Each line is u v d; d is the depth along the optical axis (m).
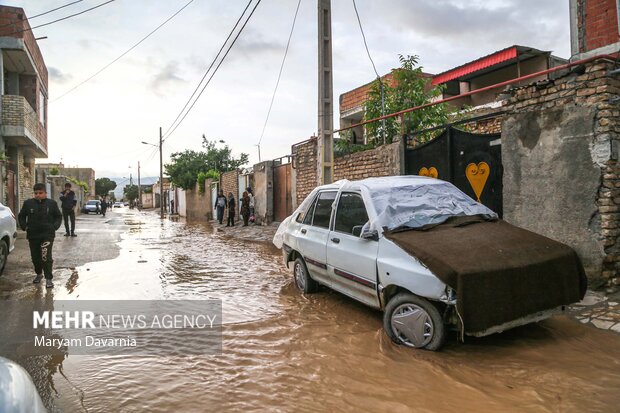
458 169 7.81
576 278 4.41
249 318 5.42
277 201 19.14
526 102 6.46
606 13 7.71
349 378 3.67
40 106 21.08
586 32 7.98
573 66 5.82
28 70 19.45
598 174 5.53
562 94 5.98
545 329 4.66
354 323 5.13
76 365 4.00
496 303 3.89
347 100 22.41
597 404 3.15
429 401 3.26
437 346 4.10
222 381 3.65
